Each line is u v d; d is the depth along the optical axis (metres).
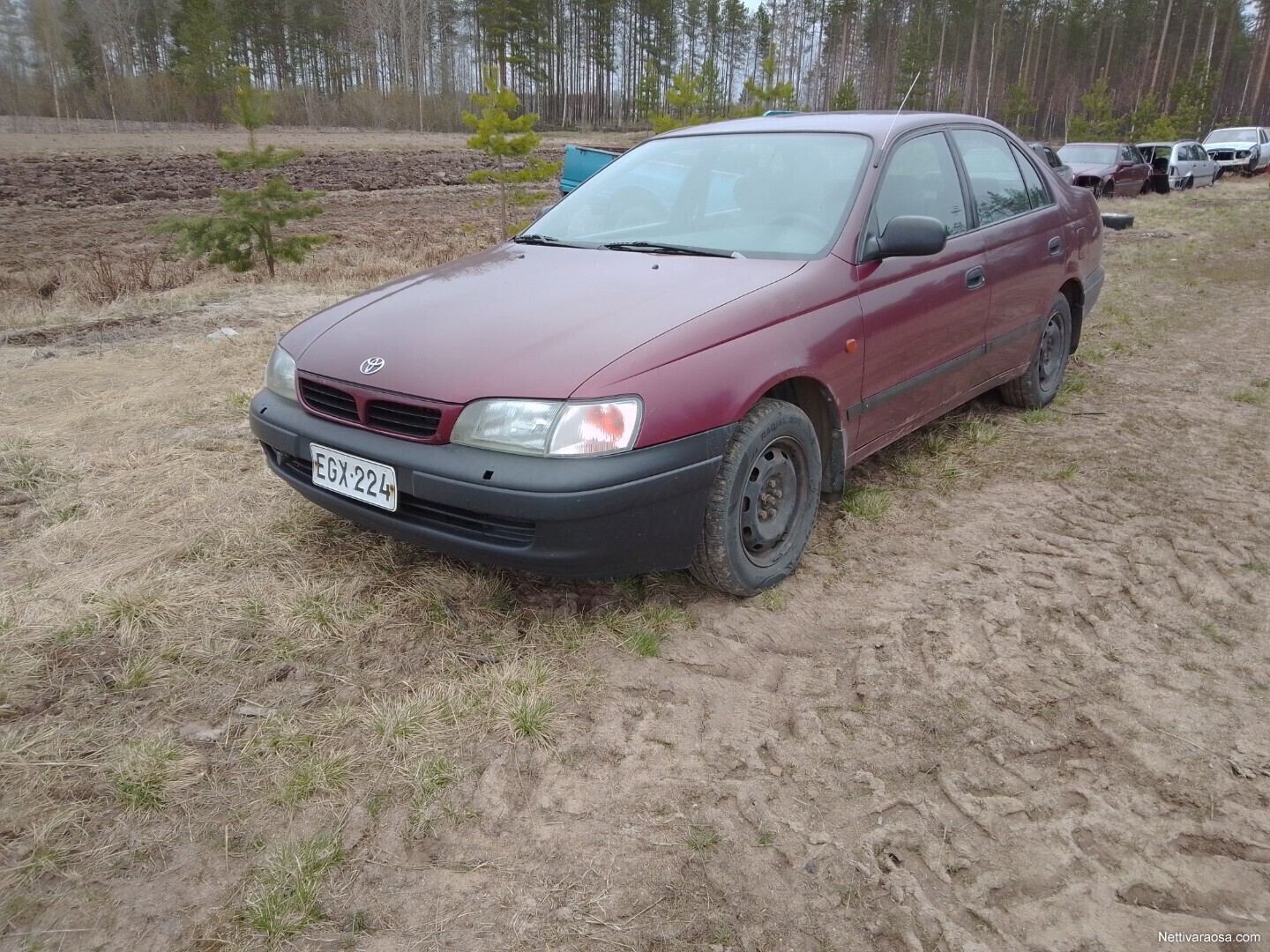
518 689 2.55
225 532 3.44
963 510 3.82
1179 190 21.28
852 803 2.19
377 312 3.13
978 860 2.03
